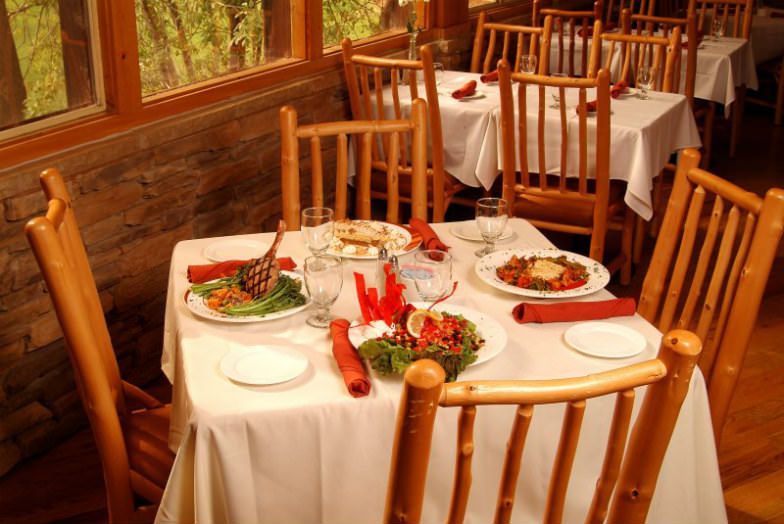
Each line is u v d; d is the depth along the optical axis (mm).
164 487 1806
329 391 1544
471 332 1701
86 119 2621
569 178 3592
